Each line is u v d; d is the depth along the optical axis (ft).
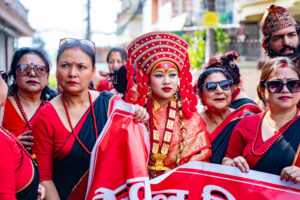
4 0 26.63
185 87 8.27
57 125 7.38
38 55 9.16
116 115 7.17
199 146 7.89
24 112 8.98
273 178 6.88
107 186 6.69
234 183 7.11
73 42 7.61
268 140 7.17
